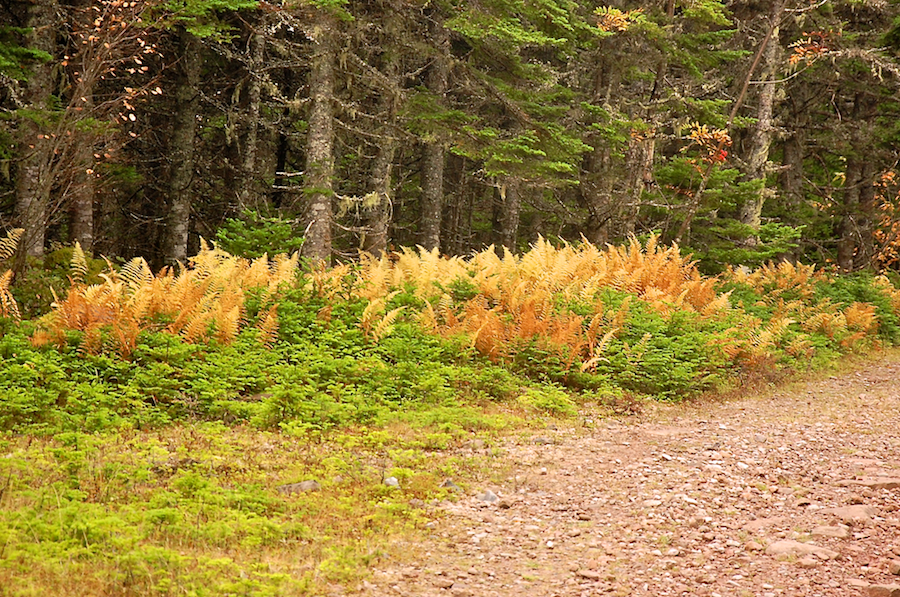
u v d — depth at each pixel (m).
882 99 30.30
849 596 5.16
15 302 11.48
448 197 32.97
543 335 11.98
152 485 6.56
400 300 12.86
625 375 11.55
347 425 8.76
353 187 27.02
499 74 20.72
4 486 6.12
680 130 21.89
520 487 7.29
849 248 31.09
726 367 12.95
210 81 22.59
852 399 11.88
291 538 5.77
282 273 13.34
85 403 8.30
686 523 6.45
